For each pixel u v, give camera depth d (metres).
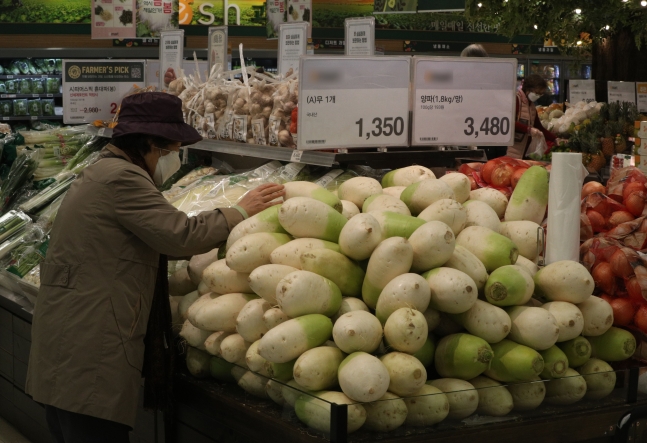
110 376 2.32
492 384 2.06
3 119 10.66
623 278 2.29
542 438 2.06
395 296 1.93
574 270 2.09
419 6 6.62
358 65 2.99
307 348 1.99
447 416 1.96
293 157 3.11
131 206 2.33
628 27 7.22
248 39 11.76
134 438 2.90
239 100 3.71
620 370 2.16
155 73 6.04
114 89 5.61
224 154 4.41
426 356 2.05
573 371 2.12
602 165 6.00
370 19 4.13
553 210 2.30
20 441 3.87
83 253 2.35
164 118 2.48
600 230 2.62
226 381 2.36
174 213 2.35
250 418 2.19
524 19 5.96
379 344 1.97
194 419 2.48
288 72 3.90
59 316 2.35
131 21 7.95
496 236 2.18
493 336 1.99
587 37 7.36
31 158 4.81
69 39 11.01
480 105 3.27
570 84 7.74
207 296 2.39
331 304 2.05
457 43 12.14
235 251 2.24
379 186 2.59
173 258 2.71
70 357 2.33
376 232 2.08
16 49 10.72
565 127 6.96
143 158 2.51
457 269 2.06
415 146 3.26
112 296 2.34
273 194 2.50
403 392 1.91
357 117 3.02
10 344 3.90
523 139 6.66
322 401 1.88
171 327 2.55
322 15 12.05
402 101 3.09
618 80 7.48
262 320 2.13
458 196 2.52
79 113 5.54
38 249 3.86
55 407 2.43
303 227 2.23
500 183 2.87
